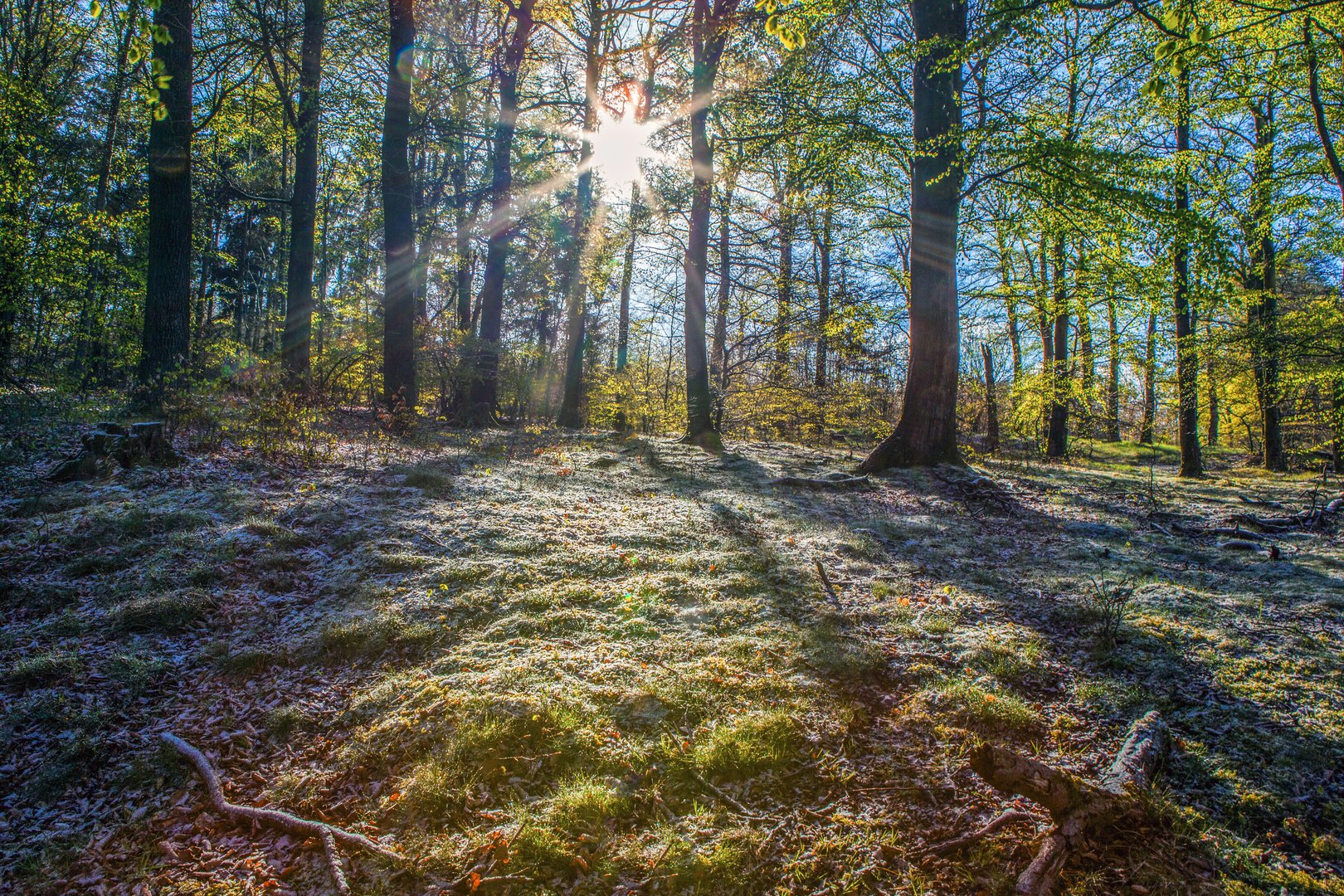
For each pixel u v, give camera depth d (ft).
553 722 11.40
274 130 50.90
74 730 11.51
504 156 46.80
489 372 46.50
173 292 31.86
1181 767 10.89
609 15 48.88
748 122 42.01
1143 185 33.09
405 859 9.05
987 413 63.72
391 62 36.52
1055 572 19.97
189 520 18.56
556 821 9.55
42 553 16.30
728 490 28.45
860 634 15.03
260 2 39.24
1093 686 13.17
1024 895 8.24
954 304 35.32
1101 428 80.43
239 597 15.56
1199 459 47.60
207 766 10.74
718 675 12.96
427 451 30.76
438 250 59.06
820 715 12.01
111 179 51.65
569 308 61.98
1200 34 17.49
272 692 12.69
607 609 15.56
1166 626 15.66
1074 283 46.70
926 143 32.19
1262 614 16.47
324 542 18.51
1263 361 39.14
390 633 14.16
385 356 37.37
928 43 30.86
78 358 37.88
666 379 83.20
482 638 14.14
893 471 34.32
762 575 18.02
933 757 11.14
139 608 14.46
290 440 28.04
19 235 30.78
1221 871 8.87
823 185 41.65
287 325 43.16
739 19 39.65
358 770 10.70
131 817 10.00
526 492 24.47
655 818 9.78
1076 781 9.32
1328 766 10.74
